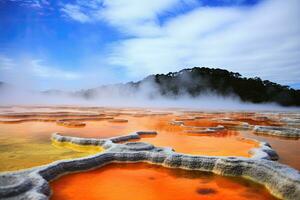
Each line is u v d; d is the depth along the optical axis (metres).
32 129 16.91
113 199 6.50
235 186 7.50
